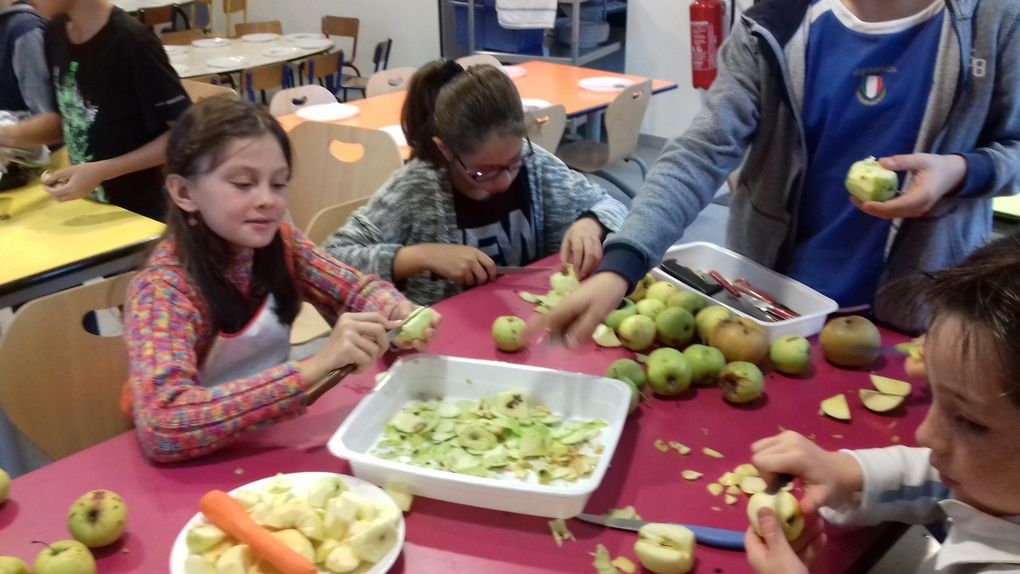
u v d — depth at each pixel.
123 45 2.17
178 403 1.05
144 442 1.06
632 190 4.27
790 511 0.83
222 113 1.21
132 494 0.99
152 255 1.26
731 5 4.52
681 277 1.45
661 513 0.94
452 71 1.86
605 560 0.87
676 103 5.14
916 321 1.30
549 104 3.45
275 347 1.34
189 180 1.21
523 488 0.90
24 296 1.75
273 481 0.96
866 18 1.25
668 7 4.94
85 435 1.49
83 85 2.23
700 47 4.57
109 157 2.29
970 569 0.81
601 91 3.72
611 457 0.98
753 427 1.10
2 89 2.50
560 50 5.19
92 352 1.46
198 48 5.09
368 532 0.84
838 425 1.10
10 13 2.42
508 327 1.30
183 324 1.17
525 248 1.86
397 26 6.35
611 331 1.33
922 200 1.10
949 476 0.77
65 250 1.87
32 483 1.01
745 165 1.43
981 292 0.69
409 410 1.14
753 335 1.22
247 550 0.84
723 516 0.93
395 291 1.47
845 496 0.91
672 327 1.27
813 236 1.41
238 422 1.05
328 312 1.51
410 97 1.87
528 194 1.83
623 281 1.11
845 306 1.39
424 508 0.96
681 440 1.08
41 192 2.25
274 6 7.10
